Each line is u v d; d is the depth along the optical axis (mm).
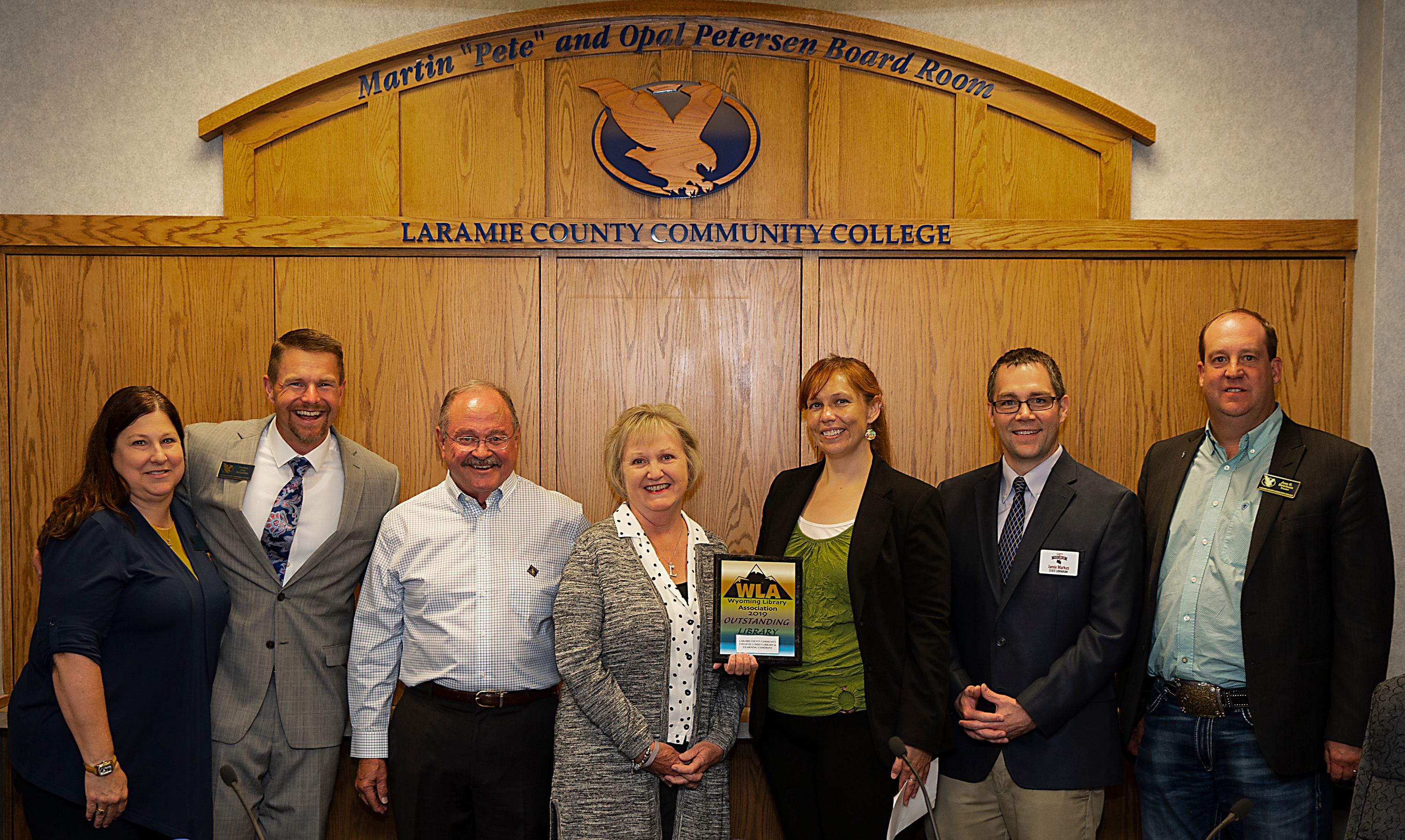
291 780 2092
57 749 1839
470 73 2668
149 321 2643
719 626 1897
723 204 2693
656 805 1846
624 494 2020
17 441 2631
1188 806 2037
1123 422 2670
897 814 1860
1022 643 1969
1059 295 2674
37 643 1845
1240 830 1959
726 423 2697
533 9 2652
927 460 2691
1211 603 1970
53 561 1847
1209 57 2688
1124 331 2668
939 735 1845
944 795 2066
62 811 1849
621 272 2686
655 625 1865
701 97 2670
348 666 2104
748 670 1871
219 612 2014
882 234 2648
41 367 2637
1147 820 2100
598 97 2678
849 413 1988
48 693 1858
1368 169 2578
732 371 2691
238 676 2070
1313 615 1907
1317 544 1913
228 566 2100
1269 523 1935
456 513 2074
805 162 2686
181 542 2047
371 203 2664
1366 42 2594
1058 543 1979
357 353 2668
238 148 2650
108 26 2686
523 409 2686
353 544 2166
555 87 2674
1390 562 1907
